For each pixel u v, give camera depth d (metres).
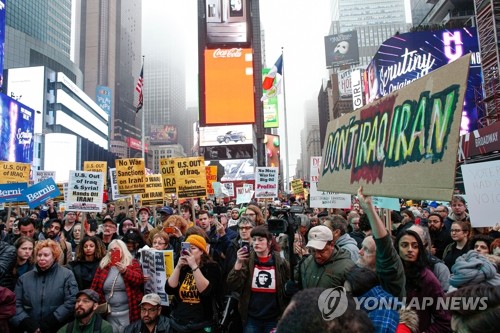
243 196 14.71
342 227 5.67
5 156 42.66
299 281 4.36
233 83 60.19
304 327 1.27
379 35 178.62
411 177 2.82
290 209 4.83
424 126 2.79
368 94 40.59
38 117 79.56
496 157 16.19
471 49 30.95
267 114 84.44
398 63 33.56
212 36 60.97
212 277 4.84
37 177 14.37
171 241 7.16
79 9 199.75
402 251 3.33
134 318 5.12
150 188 12.61
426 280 3.21
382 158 3.31
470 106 29.02
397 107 3.23
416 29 41.91
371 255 3.68
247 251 4.72
